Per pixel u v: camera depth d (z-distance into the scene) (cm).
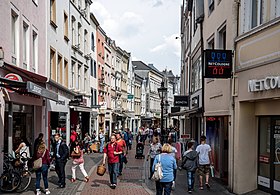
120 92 5581
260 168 1156
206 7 1723
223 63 1185
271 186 1088
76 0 2881
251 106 1160
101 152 2775
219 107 1399
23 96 1542
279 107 1024
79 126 2903
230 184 1202
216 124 1587
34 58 1786
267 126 1127
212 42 1667
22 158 1245
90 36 3450
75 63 2822
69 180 1417
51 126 2216
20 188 1169
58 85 2152
